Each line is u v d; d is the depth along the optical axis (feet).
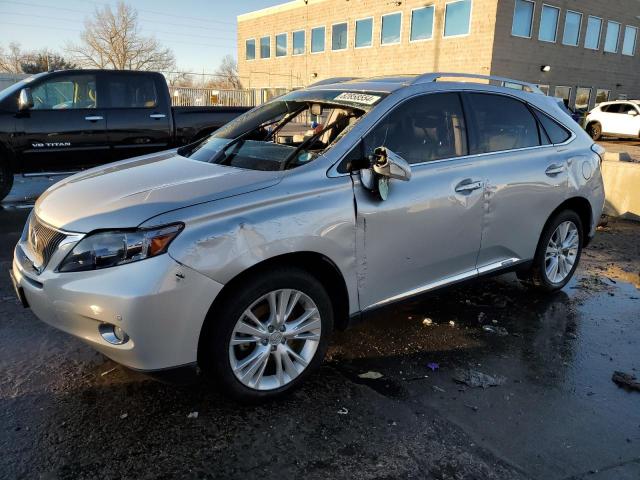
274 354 9.62
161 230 8.29
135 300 8.01
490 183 12.44
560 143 14.66
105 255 8.32
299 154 10.77
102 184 10.35
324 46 104.27
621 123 71.36
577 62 87.04
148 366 8.39
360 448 8.58
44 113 24.95
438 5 80.69
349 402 9.84
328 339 10.29
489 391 10.37
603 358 11.91
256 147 11.82
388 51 90.84
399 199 10.74
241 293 8.89
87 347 11.55
